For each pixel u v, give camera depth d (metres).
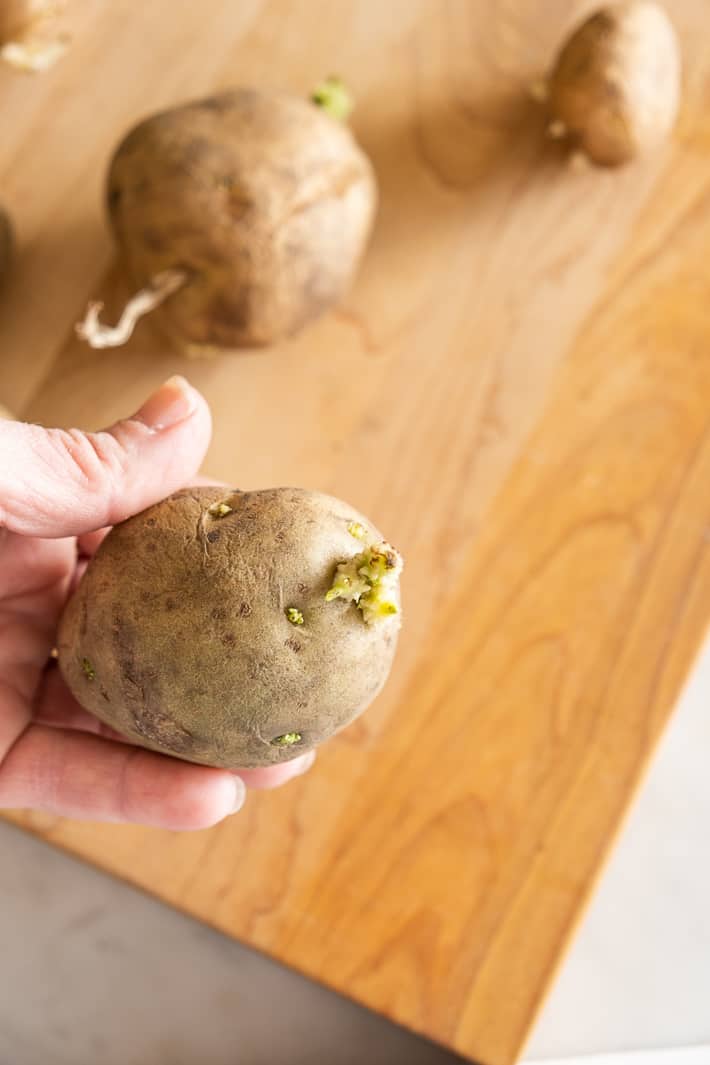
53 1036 0.49
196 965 0.49
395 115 0.51
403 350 0.50
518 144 0.51
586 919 0.50
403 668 0.47
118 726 0.37
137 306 0.46
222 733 0.35
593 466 0.48
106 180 0.48
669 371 0.49
